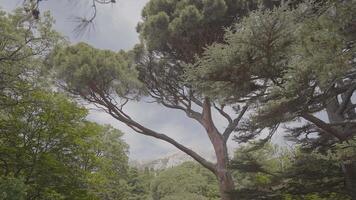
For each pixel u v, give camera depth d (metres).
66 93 15.57
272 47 7.04
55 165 11.93
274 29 6.76
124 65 16.92
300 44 6.36
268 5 10.41
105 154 27.67
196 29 15.38
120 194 29.77
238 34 6.96
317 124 9.43
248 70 7.40
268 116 8.23
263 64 7.33
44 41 12.33
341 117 11.80
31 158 11.84
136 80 16.91
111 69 16.03
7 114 12.29
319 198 13.20
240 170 13.91
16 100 12.05
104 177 15.50
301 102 7.68
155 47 16.84
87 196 12.94
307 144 12.83
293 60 6.58
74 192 12.62
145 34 16.64
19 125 11.98
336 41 5.86
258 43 6.97
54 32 12.36
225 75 7.43
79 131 12.98
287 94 7.26
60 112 12.64
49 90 13.25
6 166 11.85
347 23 6.16
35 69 12.46
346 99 11.18
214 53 7.25
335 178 12.16
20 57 11.48
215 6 14.96
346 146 7.94
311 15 6.54
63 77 15.74
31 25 11.84
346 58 5.88
